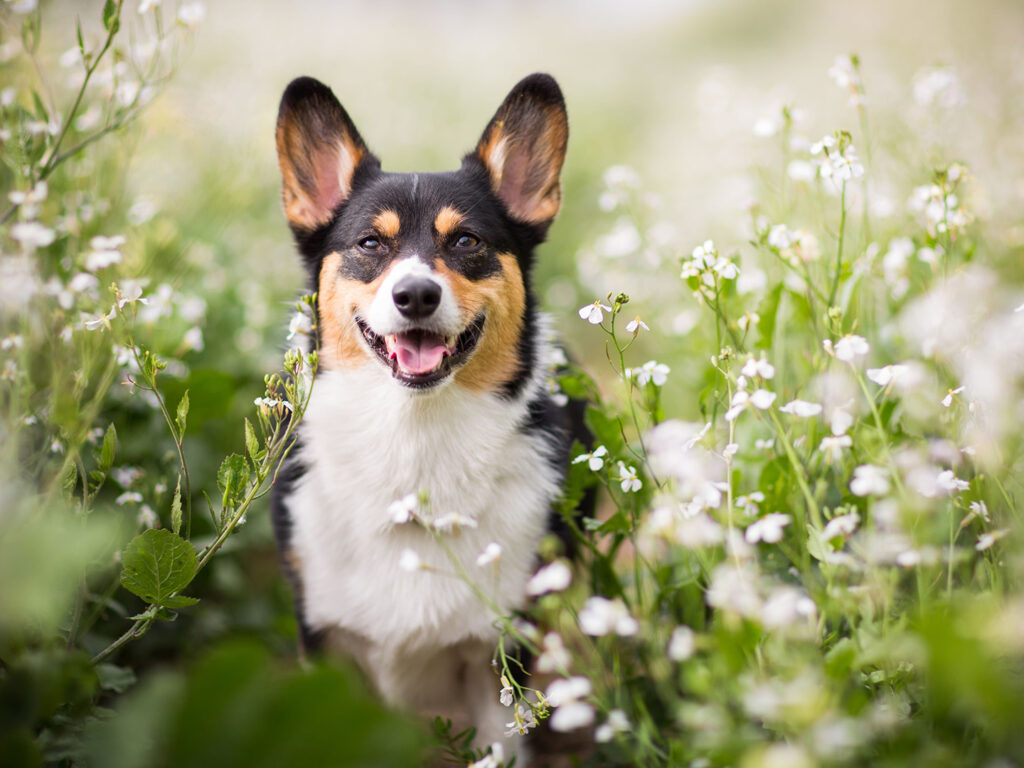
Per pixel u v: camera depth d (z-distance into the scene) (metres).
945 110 3.56
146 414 3.16
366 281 2.79
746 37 15.92
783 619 1.55
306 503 2.78
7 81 3.20
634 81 13.37
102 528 1.54
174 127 4.17
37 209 2.53
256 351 4.33
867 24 11.26
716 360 2.31
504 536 2.71
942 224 2.54
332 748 1.41
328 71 9.75
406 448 2.67
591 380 2.87
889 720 1.69
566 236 7.47
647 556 2.82
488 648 2.72
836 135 2.41
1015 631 1.50
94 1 4.54
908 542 1.86
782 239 2.69
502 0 16.28
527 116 3.18
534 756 2.86
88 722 1.99
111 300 2.82
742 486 2.83
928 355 2.39
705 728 1.76
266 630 3.32
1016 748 1.68
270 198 6.54
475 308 2.75
